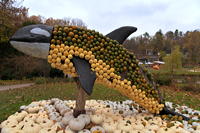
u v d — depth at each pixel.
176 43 44.38
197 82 12.95
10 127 2.92
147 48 43.53
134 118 3.45
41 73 15.13
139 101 3.42
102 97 7.22
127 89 3.15
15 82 13.77
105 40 3.02
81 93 3.32
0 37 13.83
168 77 12.78
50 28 2.75
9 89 9.74
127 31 3.37
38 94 7.77
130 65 3.20
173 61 14.81
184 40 41.75
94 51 2.87
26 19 18.09
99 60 2.85
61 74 15.27
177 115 3.62
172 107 4.74
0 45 14.76
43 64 14.66
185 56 31.73
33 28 2.70
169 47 44.72
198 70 22.83
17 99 6.58
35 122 3.26
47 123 3.08
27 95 7.51
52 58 2.72
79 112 3.31
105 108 4.10
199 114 4.06
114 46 3.06
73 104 4.50
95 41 2.90
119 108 4.24
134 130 2.92
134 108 4.31
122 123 3.09
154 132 2.82
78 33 2.83
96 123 3.07
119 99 6.84
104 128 2.96
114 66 3.01
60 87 10.20
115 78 2.98
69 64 2.70
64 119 3.10
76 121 2.86
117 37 3.32
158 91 3.67
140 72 3.38
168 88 11.09
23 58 14.75
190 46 30.95
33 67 14.77
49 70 14.83
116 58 3.05
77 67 2.64
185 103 6.46
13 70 15.16
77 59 2.74
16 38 2.60
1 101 6.20
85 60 2.80
